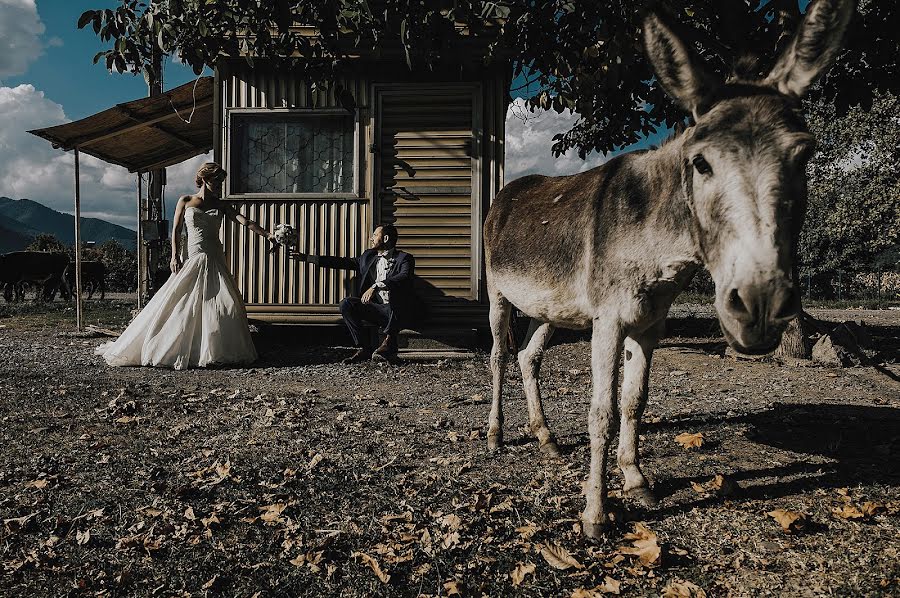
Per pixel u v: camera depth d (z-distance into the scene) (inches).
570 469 142.5
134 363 276.5
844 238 1002.7
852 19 82.0
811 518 112.0
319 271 336.8
